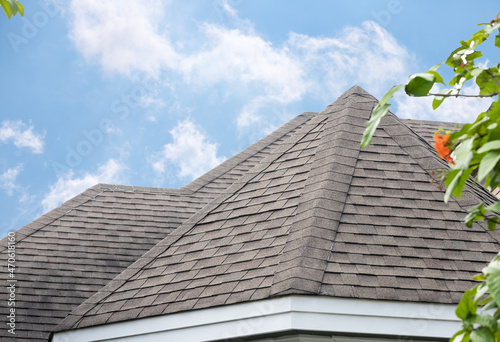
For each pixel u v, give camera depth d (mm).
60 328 8297
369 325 6996
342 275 7316
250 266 8008
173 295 8180
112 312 8328
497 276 3049
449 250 7887
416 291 7230
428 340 7160
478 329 3201
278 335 7195
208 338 7523
